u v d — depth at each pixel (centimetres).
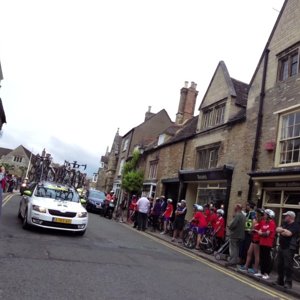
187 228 1474
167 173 2369
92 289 606
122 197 3453
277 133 1391
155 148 2705
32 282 607
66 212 1180
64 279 648
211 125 1938
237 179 1557
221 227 1341
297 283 1012
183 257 1133
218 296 679
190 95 2998
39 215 1155
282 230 880
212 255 1270
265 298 726
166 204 2088
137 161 3155
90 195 3014
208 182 1814
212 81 2030
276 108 1437
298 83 1349
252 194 1428
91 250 973
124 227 1909
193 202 1997
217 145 1808
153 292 636
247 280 919
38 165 2920
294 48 1423
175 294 645
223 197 1656
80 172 3503
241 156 1571
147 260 952
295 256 1084
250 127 1565
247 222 1152
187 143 2162
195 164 1998
